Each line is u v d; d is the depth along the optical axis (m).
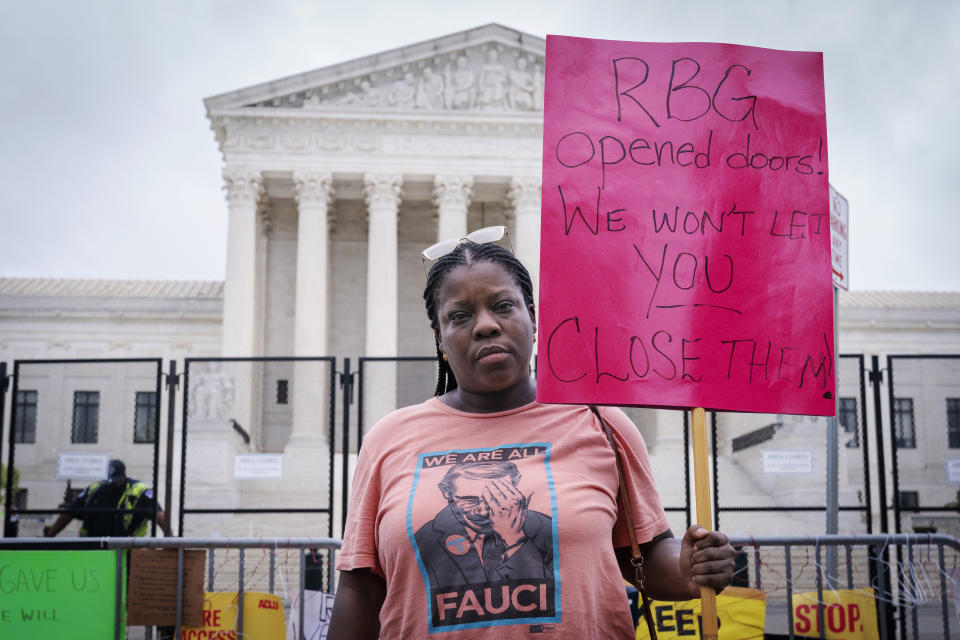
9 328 45.81
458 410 3.07
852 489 16.66
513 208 44.50
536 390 3.14
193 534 19.38
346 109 40.94
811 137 3.44
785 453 12.88
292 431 25.31
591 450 2.93
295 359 11.16
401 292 45.94
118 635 6.10
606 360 3.13
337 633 3.01
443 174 41.19
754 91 3.44
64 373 12.84
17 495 12.50
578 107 3.38
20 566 6.10
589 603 2.65
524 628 2.61
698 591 2.77
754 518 15.87
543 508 2.72
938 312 43.84
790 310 3.28
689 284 3.24
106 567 6.15
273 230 45.62
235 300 39.03
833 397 3.24
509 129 41.72
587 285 3.20
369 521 3.03
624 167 3.33
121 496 10.73
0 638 6.03
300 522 19.55
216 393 27.23
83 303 46.12
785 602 11.86
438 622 2.66
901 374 13.58
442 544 2.71
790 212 3.37
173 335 46.38
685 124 3.39
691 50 3.45
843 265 7.91
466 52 43.12
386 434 3.10
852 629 6.54
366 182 40.97
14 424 10.83
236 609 6.16
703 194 3.33
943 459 13.30
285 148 40.84
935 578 10.89
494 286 3.00
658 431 18.34
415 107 41.84
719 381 3.16
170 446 10.89
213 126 41.75
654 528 2.99
